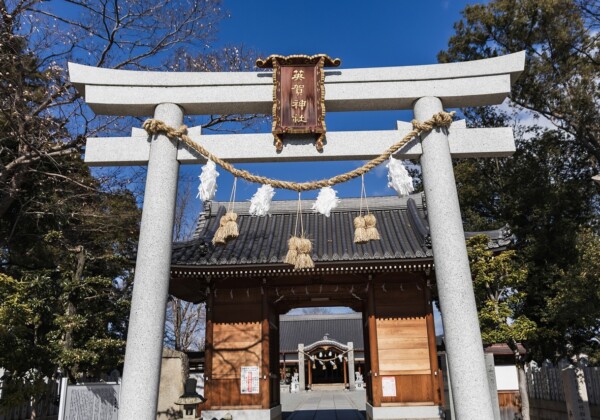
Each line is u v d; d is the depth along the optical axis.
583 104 17.61
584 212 21.08
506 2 19.09
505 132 7.18
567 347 19.17
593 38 18.03
